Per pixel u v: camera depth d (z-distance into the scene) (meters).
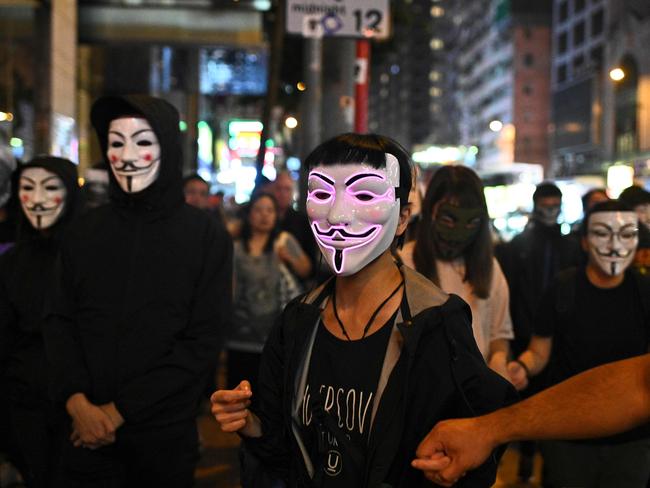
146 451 3.28
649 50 56.94
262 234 5.60
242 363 5.58
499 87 93.69
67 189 4.05
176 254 3.38
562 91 74.62
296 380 2.09
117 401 3.21
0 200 4.74
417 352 1.97
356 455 1.98
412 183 2.15
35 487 3.81
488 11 99.00
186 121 23.02
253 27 11.86
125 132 3.36
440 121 140.38
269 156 18.12
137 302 3.30
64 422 3.40
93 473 3.26
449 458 1.80
